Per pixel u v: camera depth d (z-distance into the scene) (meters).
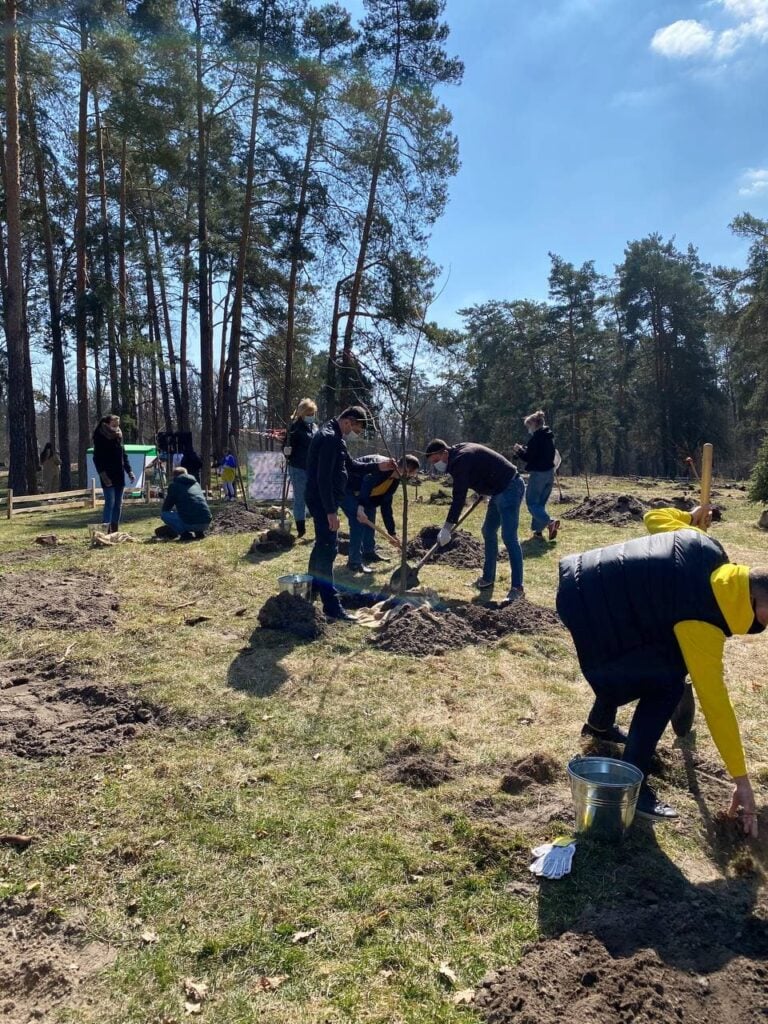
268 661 5.29
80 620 6.18
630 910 2.71
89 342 22.80
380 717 4.42
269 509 12.21
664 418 45.12
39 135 23.08
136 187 28.23
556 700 4.72
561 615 3.32
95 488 18.17
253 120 22.81
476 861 3.02
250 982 2.44
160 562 8.31
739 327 33.62
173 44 19.62
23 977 2.52
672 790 3.57
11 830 3.28
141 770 3.81
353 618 6.27
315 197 23.08
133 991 2.42
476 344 52.59
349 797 3.54
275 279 29.53
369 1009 2.30
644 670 3.19
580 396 49.44
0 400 28.94
